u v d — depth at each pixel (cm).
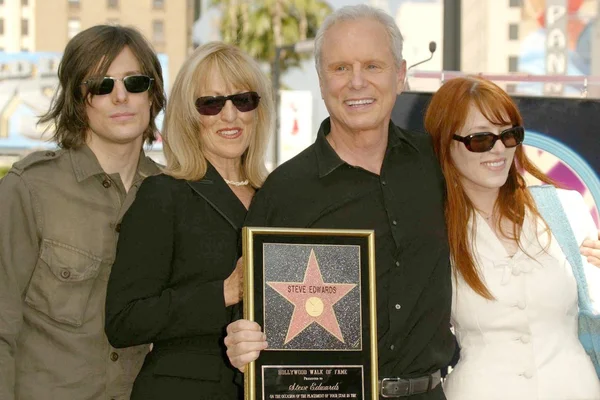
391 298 337
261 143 379
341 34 340
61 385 339
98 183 358
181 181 349
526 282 354
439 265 346
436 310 342
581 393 346
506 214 363
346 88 340
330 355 320
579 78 480
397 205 345
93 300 350
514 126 355
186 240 342
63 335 342
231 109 357
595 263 353
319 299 321
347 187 345
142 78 358
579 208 370
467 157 355
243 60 364
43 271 344
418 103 458
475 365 352
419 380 335
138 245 336
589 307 353
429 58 463
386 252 340
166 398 333
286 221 343
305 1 3341
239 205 356
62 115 360
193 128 358
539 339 351
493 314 353
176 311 330
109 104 354
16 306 337
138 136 364
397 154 355
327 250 323
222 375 341
